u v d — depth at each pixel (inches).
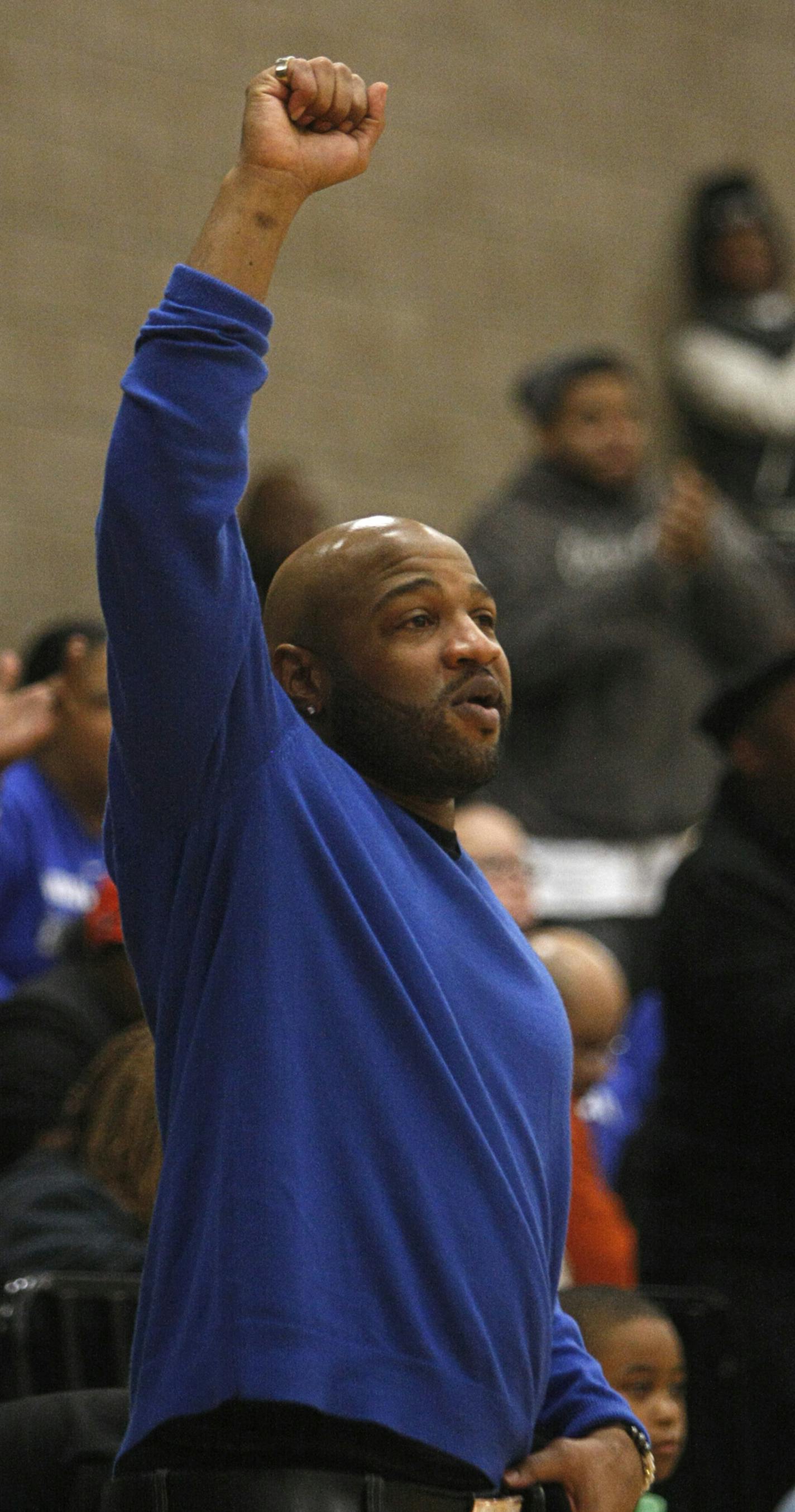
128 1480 155.5
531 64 681.6
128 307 597.9
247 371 158.9
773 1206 329.4
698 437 681.0
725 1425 302.2
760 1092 330.6
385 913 161.0
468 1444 152.7
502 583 532.4
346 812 164.2
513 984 169.5
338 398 629.9
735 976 334.0
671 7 716.0
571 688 530.0
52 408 581.9
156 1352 153.9
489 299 663.8
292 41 634.2
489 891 179.0
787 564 634.8
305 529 474.6
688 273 701.3
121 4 606.2
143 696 156.2
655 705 532.4
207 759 160.6
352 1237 151.8
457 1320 152.8
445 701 169.2
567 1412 175.0
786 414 668.1
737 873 342.3
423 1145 155.7
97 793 401.4
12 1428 198.4
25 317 580.4
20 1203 271.7
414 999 159.8
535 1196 163.0
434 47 662.5
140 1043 284.8
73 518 581.9
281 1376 146.1
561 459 549.6
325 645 171.6
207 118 618.2
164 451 154.4
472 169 665.6
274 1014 155.3
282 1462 151.4
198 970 160.9
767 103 738.8
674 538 521.7
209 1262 150.9
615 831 527.2
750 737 353.1
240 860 159.5
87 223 593.9
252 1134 152.1
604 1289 267.0
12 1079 305.6
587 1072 352.8
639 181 699.4
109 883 326.6
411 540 173.0
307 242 631.2
